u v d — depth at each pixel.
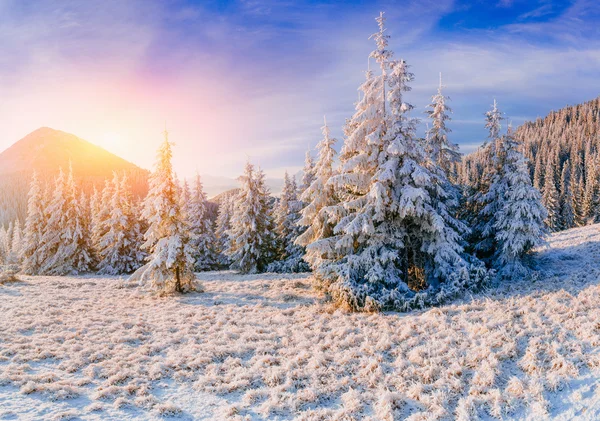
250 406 9.19
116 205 41.28
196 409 9.12
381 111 16.89
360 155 16.88
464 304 15.42
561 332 10.51
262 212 37.66
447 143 22.70
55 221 39.53
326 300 19.70
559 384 8.27
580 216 74.25
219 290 25.81
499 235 19.31
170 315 18.14
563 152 124.19
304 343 13.04
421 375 9.97
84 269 40.31
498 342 10.73
